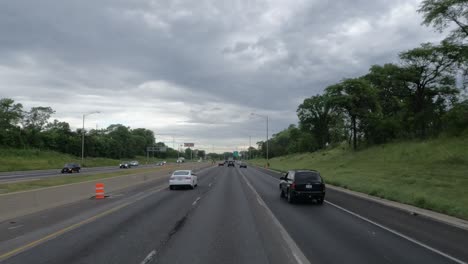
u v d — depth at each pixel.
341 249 9.23
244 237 10.59
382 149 60.44
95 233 11.05
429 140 52.06
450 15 41.28
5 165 67.94
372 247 9.50
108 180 26.58
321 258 8.36
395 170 38.81
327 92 77.75
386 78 74.00
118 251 8.84
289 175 21.28
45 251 8.82
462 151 39.38
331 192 26.69
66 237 10.45
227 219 13.88
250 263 7.89
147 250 8.95
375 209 17.38
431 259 8.41
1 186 24.02
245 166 92.38
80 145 115.94
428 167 36.56
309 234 11.12
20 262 7.88
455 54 56.78
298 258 8.33
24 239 10.17
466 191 21.75
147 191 26.84
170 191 26.88
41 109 112.38
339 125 107.62
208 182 37.31
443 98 68.94
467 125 48.81
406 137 62.78
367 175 38.06
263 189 28.73
